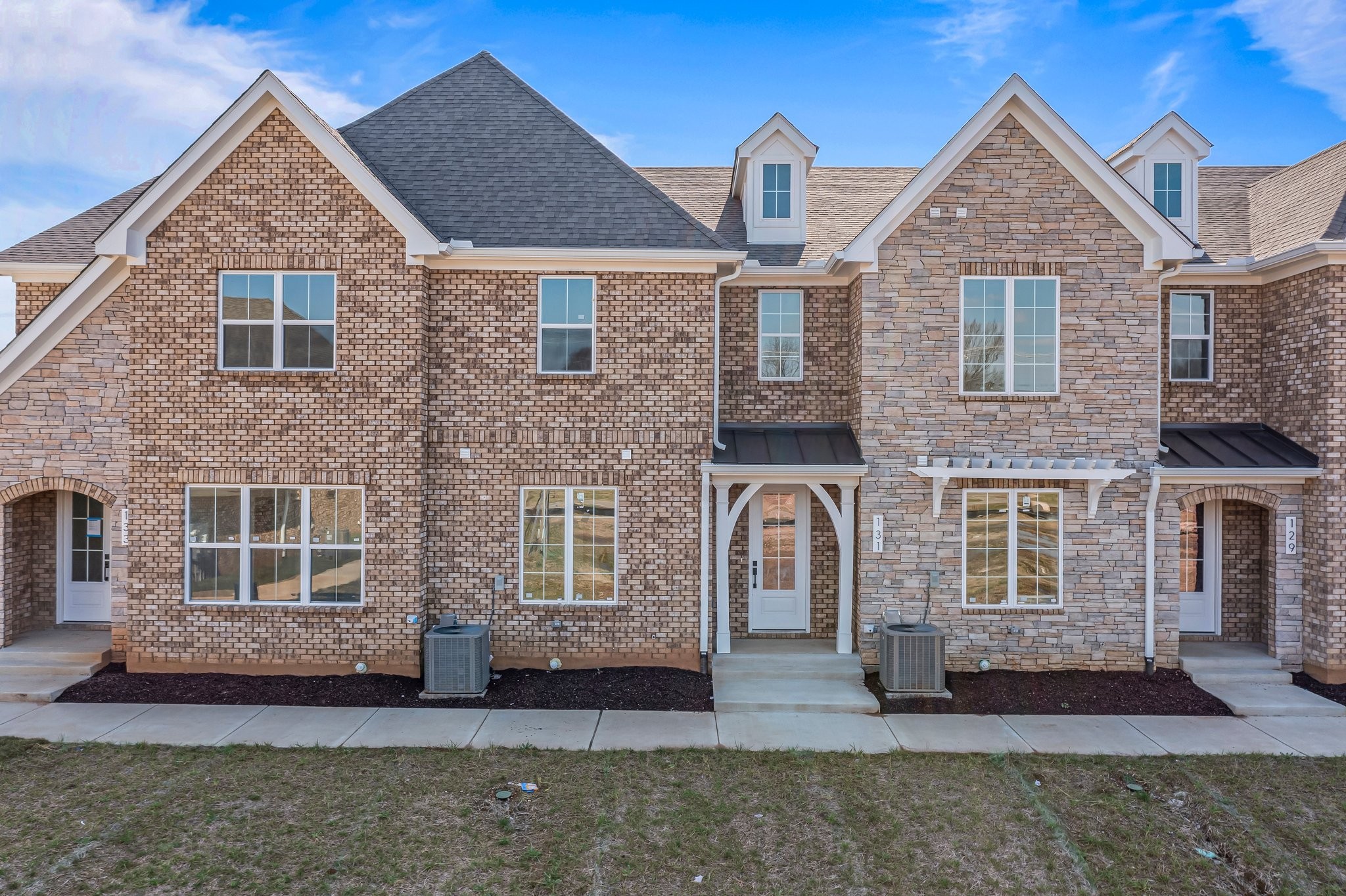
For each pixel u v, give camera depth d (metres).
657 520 12.04
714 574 12.71
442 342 11.93
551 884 6.49
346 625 11.55
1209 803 7.98
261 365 11.59
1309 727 10.12
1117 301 11.95
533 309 12.00
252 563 11.65
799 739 9.59
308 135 11.32
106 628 13.09
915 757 9.05
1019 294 12.09
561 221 12.10
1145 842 7.23
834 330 13.66
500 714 10.32
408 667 11.54
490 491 11.98
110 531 11.98
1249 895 6.49
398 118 13.28
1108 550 11.98
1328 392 11.79
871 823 7.55
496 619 12.02
